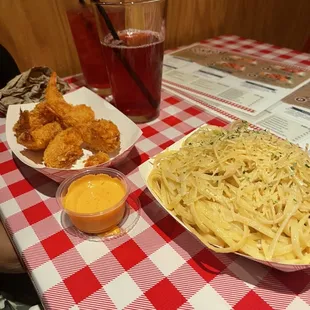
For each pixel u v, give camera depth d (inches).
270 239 9.2
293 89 19.7
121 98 16.0
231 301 8.6
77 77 22.5
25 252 10.2
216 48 26.7
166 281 9.2
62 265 9.7
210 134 13.0
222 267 9.5
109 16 14.3
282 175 9.9
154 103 16.3
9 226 11.2
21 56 21.6
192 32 28.8
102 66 18.5
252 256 8.9
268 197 9.6
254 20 33.2
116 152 13.7
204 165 10.7
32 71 18.8
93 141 13.4
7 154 14.8
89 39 17.6
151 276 9.3
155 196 10.6
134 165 13.8
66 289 9.0
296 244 8.8
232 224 9.6
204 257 9.8
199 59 24.6
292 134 15.5
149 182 11.3
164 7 14.8
